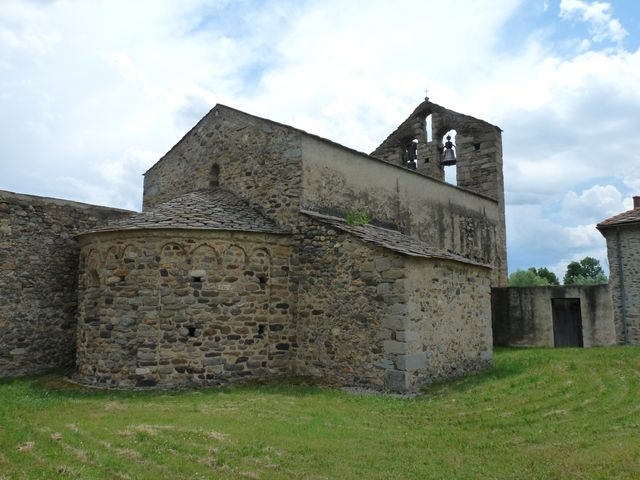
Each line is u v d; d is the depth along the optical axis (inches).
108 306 430.3
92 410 324.5
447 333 451.5
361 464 222.8
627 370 414.6
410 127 842.8
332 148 523.8
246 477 205.0
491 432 274.5
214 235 432.8
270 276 459.5
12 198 502.9
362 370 416.5
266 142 516.4
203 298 425.1
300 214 476.1
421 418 308.0
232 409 326.3
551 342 672.4
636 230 692.7
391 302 405.1
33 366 503.8
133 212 597.0
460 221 717.9
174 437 254.8
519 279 1465.3
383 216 579.2
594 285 665.0
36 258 514.9
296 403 347.9
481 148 820.6
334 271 445.7
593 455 225.1
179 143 627.8
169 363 410.9
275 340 456.8
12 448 240.1
